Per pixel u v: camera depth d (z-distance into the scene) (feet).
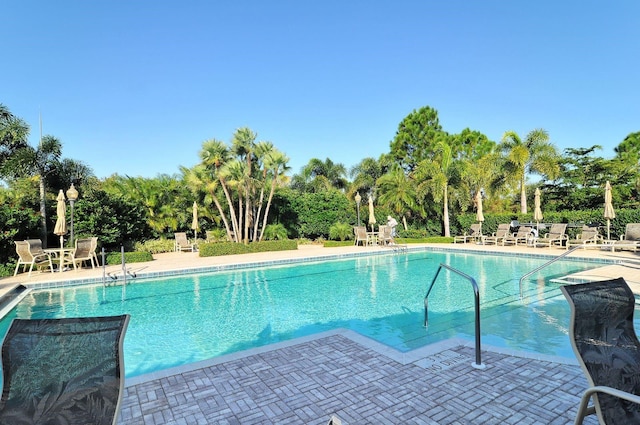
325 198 67.56
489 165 64.59
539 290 25.90
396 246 54.13
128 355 15.88
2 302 24.02
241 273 35.96
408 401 9.75
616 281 8.24
